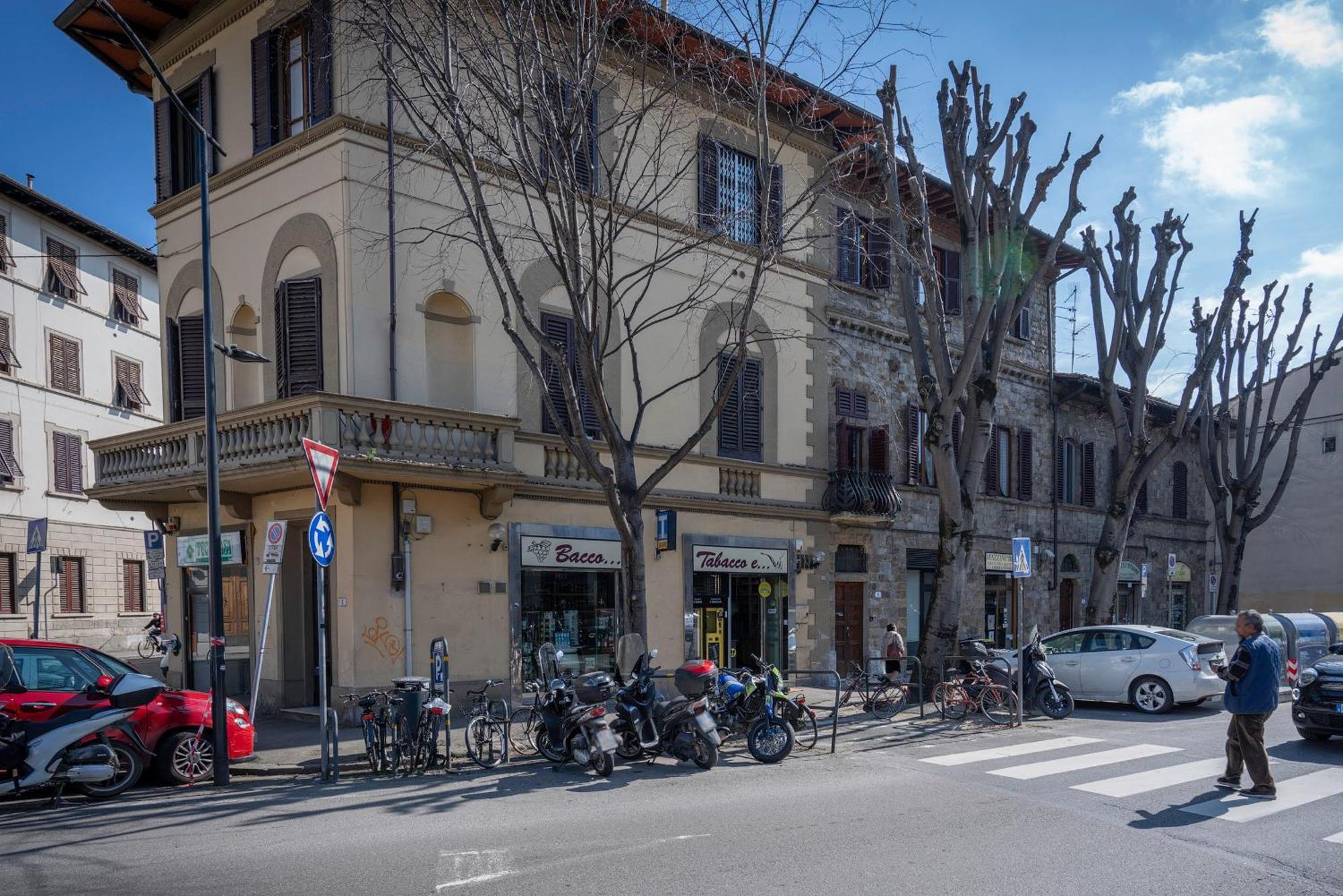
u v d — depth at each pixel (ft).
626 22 52.49
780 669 66.80
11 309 91.61
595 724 34.78
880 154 59.21
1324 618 69.31
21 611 90.07
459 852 23.85
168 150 59.36
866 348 75.20
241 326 55.06
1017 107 54.90
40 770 29.94
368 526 47.47
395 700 36.81
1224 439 91.15
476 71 42.80
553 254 55.06
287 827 26.89
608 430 42.70
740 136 64.75
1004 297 56.54
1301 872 22.67
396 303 49.01
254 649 52.34
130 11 57.11
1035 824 26.96
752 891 20.66
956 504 55.88
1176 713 53.57
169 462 51.93
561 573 55.11
